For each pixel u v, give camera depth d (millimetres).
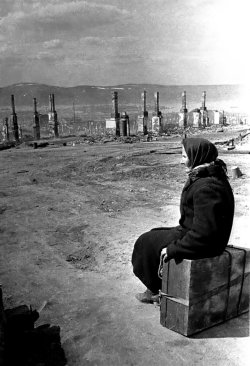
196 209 2945
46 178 13430
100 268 4918
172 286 3148
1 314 2844
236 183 10312
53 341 3020
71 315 3627
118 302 3826
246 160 14977
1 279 4738
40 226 7094
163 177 12312
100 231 6531
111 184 11492
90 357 2895
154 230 3627
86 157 19812
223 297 3197
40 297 4164
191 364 2738
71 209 8359
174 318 3164
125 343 3047
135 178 12438
